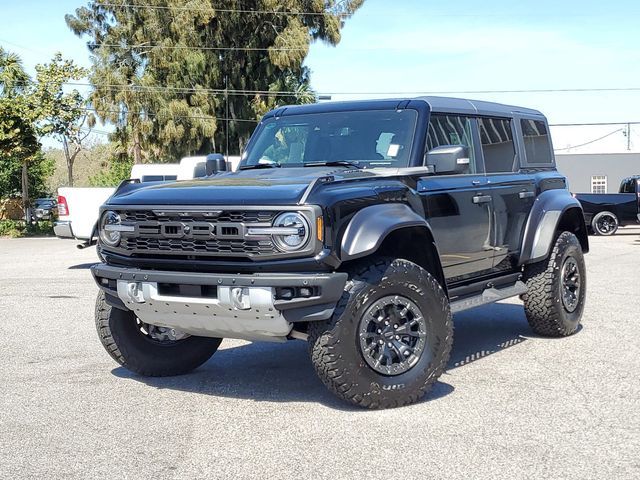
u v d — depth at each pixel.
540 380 6.38
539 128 8.50
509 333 8.45
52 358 7.55
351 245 5.30
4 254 21.23
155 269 5.74
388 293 5.52
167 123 48.72
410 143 6.48
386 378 5.55
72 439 5.07
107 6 52.50
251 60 51.75
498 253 7.28
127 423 5.41
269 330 5.38
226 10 50.22
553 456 4.60
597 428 5.11
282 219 5.21
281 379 6.61
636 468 4.39
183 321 5.69
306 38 49.91
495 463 4.49
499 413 5.47
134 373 6.88
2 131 32.47
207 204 5.43
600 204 26.23
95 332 8.91
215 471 4.46
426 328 5.71
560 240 7.96
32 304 11.12
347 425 5.26
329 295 5.18
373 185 5.78
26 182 36.50
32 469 4.52
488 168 7.36
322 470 4.43
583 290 8.30
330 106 7.04
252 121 51.28
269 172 6.53
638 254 18.03
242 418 5.48
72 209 15.94
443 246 6.48
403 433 5.06
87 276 14.78
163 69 50.88
